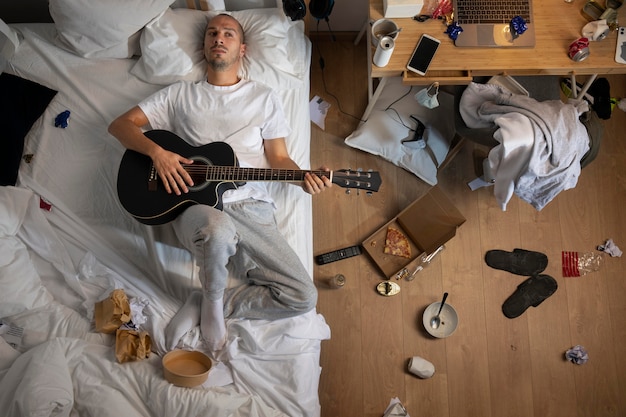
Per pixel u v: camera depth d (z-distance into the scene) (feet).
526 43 7.76
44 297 7.03
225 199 7.31
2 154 7.57
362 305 8.87
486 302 8.97
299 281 7.09
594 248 9.25
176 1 8.39
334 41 9.91
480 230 9.28
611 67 7.72
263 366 6.91
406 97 9.12
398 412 8.32
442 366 8.67
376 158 9.51
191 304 7.05
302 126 8.18
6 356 6.57
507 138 7.28
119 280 7.14
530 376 8.68
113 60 8.34
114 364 6.59
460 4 7.80
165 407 6.28
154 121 7.72
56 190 7.66
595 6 7.87
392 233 8.93
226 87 7.75
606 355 8.80
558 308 8.97
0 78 8.07
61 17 7.89
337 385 8.53
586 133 7.49
